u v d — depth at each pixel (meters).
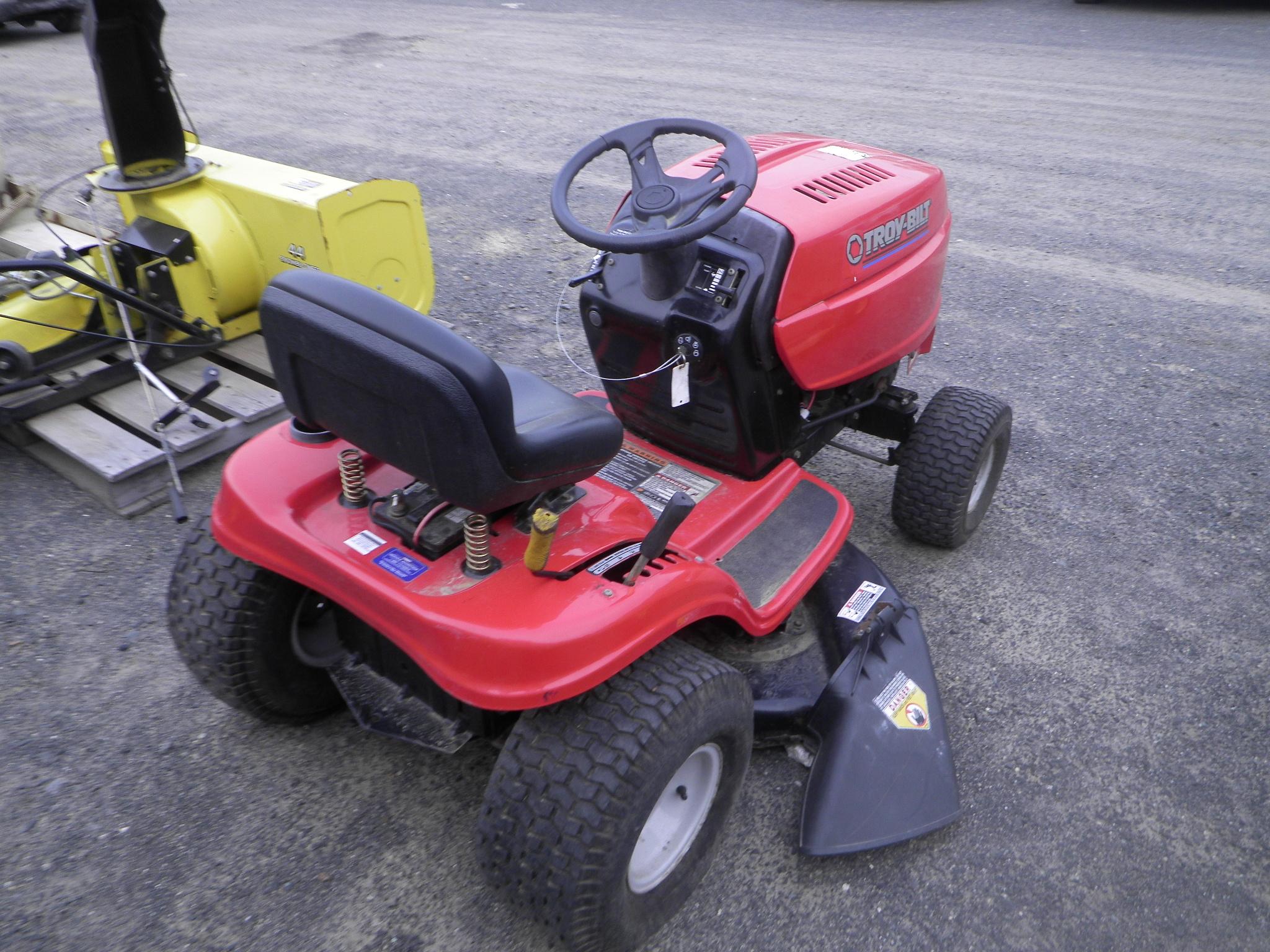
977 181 7.27
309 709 2.68
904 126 8.39
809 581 2.73
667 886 2.18
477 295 5.32
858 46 11.26
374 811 2.53
